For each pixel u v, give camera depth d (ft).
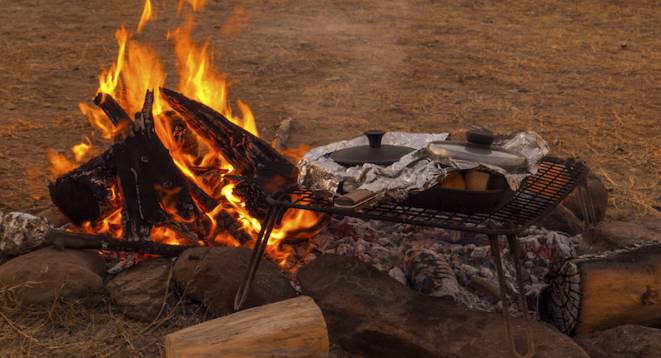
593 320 11.03
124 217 12.84
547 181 12.36
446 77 32.63
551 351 10.02
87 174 13.10
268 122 25.46
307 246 13.76
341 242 13.58
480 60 35.78
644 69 34.12
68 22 43.14
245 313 10.09
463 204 10.30
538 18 46.39
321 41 39.91
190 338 9.65
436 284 12.01
